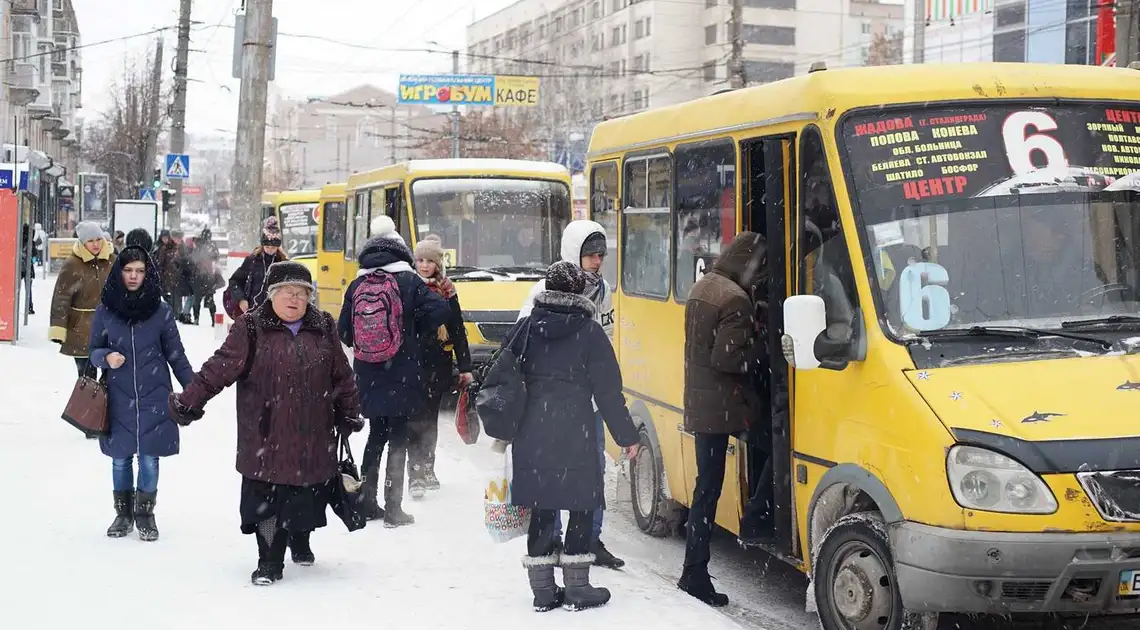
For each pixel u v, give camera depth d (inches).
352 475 273.0
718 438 271.9
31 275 941.8
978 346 224.7
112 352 292.2
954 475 203.5
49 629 229.6
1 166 729.6
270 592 256.5
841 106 245.4
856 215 237.1
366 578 268.4
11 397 526.3
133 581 263.4
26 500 339.0
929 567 203.9
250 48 747.4
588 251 285.6
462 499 351.9
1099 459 201.0
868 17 3659.0
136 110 2452.0
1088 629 239.0
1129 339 227.0
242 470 258.2
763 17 3430.1
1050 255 237.3
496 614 241.4
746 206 284.4
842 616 228.4
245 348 255.0
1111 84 256.2
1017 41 1396.4
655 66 3366.1
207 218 4808.1
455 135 1956.2
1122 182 245.0
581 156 1460.4
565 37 3713.1
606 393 241.3
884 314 229.1
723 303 267.0
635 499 349.7
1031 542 197.6
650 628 231.9
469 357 343.9
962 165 242.8
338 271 835.4
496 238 586.2
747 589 293.1
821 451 241.3
